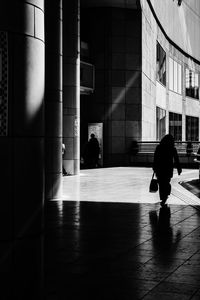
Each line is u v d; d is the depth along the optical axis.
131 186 17.55
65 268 6.50
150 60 35.16
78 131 22.89
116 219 10.42
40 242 4.47
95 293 5.44
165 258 7.07
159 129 40.06
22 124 4.25
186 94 51.12
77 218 10.53
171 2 43.44
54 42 13.72
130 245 7.93
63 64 22.11
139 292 5.49
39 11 4.42
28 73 4.29
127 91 31.17
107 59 30.89
